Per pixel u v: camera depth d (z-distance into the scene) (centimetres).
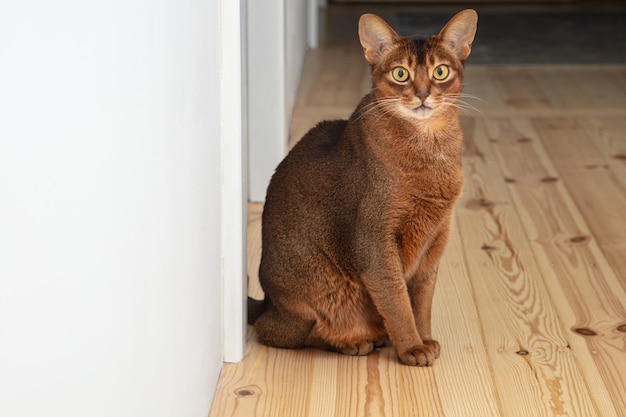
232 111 182
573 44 543
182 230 133
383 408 175
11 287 71
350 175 187
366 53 189
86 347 86
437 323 216
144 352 108
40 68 73
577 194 311
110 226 92
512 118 401
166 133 118
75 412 83
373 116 183
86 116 83
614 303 227
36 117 73
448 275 245
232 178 185
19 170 71
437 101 179
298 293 194
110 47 89
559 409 175
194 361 150
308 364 196
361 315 197
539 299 229
